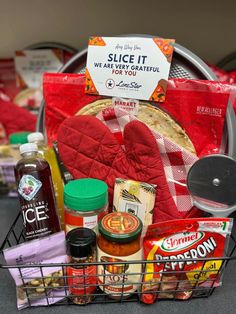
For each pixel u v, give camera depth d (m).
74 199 0.50
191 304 0.50
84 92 0.60
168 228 0.49
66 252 0.49
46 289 0.49
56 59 0.83
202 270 0.48
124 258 0.48
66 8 0.82
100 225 0.48
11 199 0.79
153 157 0.54
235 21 0.80
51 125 0.64
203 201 0.53
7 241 0.56
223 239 0.50
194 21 0.81
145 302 0.50
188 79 0.54
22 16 0.83
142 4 0.80
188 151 0.56
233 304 0.50
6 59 0.84
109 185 0.58
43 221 0.51
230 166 0.50
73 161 0.59
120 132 0.59
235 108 0.56
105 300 0.51
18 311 0.49
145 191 0.54
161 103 0.56
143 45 0.54
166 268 0.49
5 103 0.84
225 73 0.71
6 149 0.77
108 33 0.84
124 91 0.57
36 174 0.51
